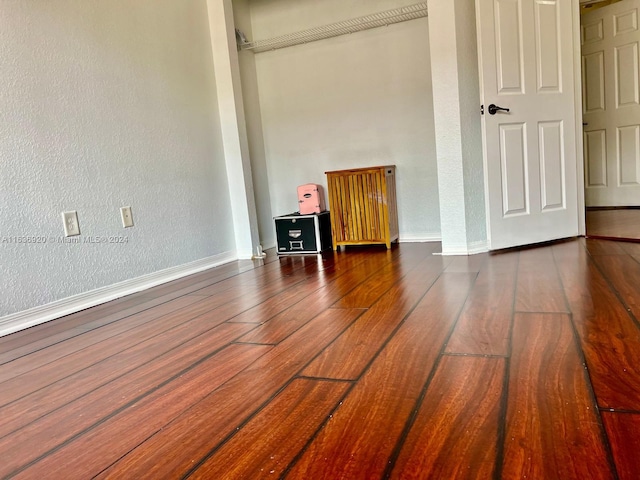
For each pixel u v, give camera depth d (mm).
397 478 729
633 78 3891
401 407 952
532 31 2660
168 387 1163
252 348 1394
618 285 1707
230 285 2383
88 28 2244
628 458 723
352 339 1389
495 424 854
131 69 2480
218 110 3174
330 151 3568
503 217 2695
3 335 1810
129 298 2299
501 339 1271
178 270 2754
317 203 3320
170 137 2736
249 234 3252
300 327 1556
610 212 3844
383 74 3342
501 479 702
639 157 3943
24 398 1181
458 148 2604
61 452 902
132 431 958
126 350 1488
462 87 2576
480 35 2525
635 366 1039
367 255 2975
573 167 2854
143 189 2529
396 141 3369
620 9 3891
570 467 713
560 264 2162
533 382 1003
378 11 3301
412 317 1546
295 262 2965
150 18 2621
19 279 1890
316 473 761
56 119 2070
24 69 1945
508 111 2633
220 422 961
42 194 1994
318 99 3549
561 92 2779
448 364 1141
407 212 3404
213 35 3125
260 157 3697
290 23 3543
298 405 1003
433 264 2445
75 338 1683
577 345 1186
